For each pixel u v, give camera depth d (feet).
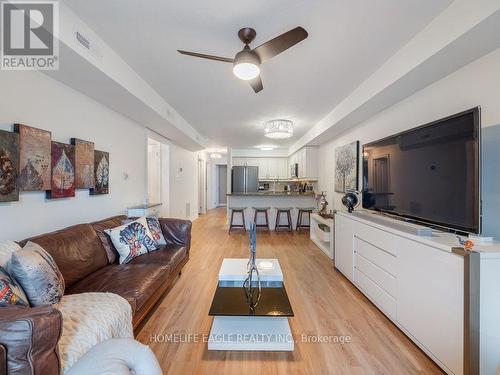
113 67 7.29
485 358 4.41
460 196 5.23
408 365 5.26
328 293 8.66
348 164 13.46
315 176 19.88
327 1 5.23
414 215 6.74
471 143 4.96
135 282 6.18
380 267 7.23
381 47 6.91
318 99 11.12
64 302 4.80
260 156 27.37
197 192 26.86
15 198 5.83
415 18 5.73
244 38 6.30
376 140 9.68
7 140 5.66
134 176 12.42
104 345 3.80
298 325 6.73
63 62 6.26
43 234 6.34
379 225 7.25
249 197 20.21
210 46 7.01
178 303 7.87
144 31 6.34
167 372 5.08
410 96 8.39
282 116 13.89
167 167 17.53
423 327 5.47
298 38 5.38
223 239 16.81
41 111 6.82
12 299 3.82
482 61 5.80
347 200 10.46
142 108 10.14
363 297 8.34
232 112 13.28
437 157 5.91
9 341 2.91
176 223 10.34
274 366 5.24
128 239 8.17
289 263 11.89
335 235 11.07
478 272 4.39
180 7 5.43
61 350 3.62
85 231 7.29
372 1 5.22
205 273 10.47
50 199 7.14
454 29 5.18
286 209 19.36
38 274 4.36
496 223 5.46
